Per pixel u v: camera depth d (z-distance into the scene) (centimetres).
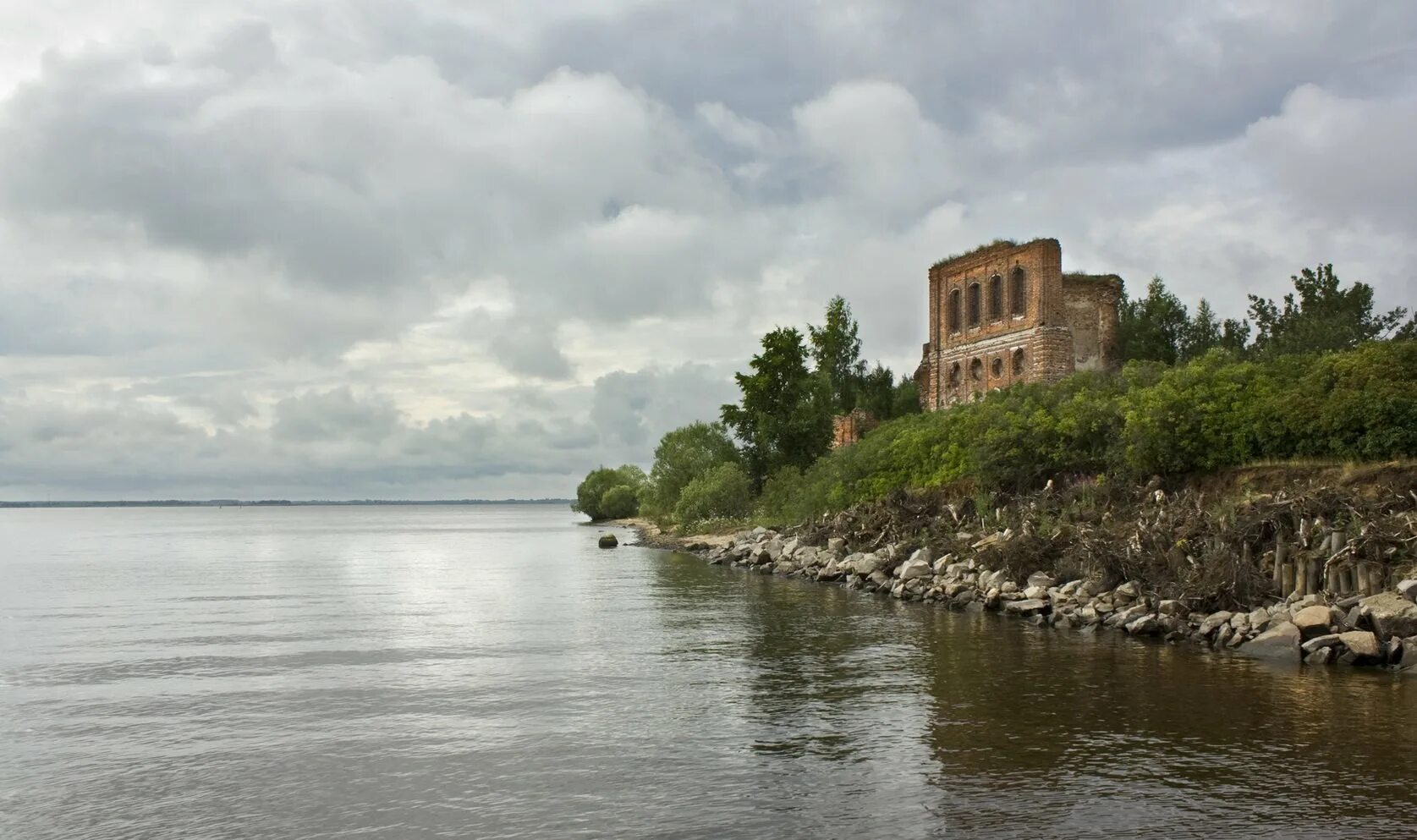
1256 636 2475
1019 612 3212
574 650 2764
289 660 2652
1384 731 1708
